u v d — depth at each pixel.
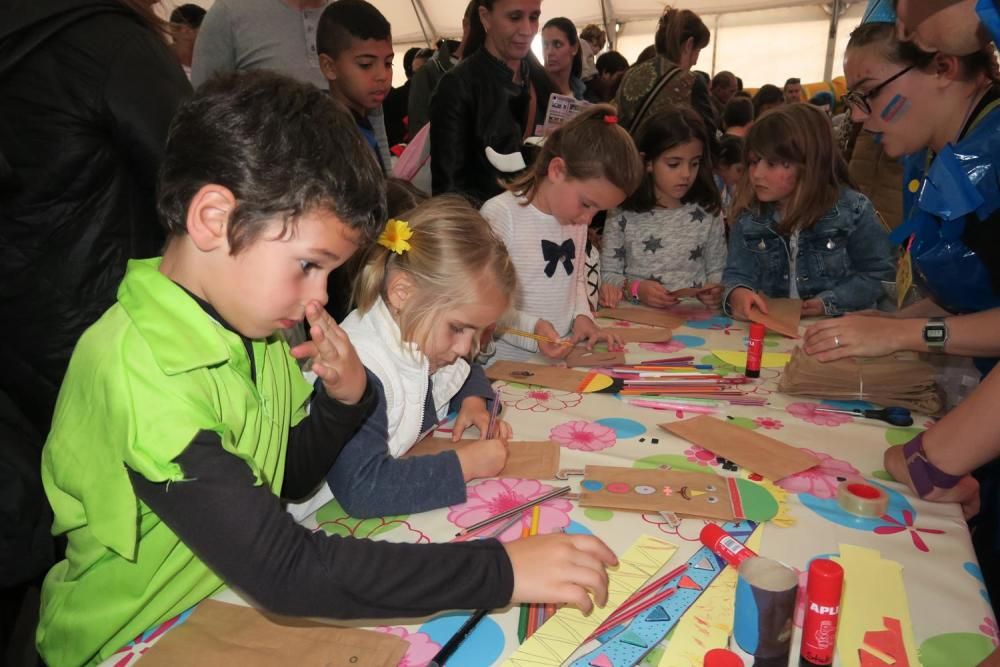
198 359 0.82
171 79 1.42
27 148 1.30
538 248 2.00
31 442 1.09
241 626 0.83
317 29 2.56
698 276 2.61
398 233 1.23
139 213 1.45
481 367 1.67
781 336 1.96
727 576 0.93
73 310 1.40
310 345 0.98
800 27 11.24
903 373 1.48
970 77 1.40
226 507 0.75
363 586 0.77
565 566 0.84
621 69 5.52
